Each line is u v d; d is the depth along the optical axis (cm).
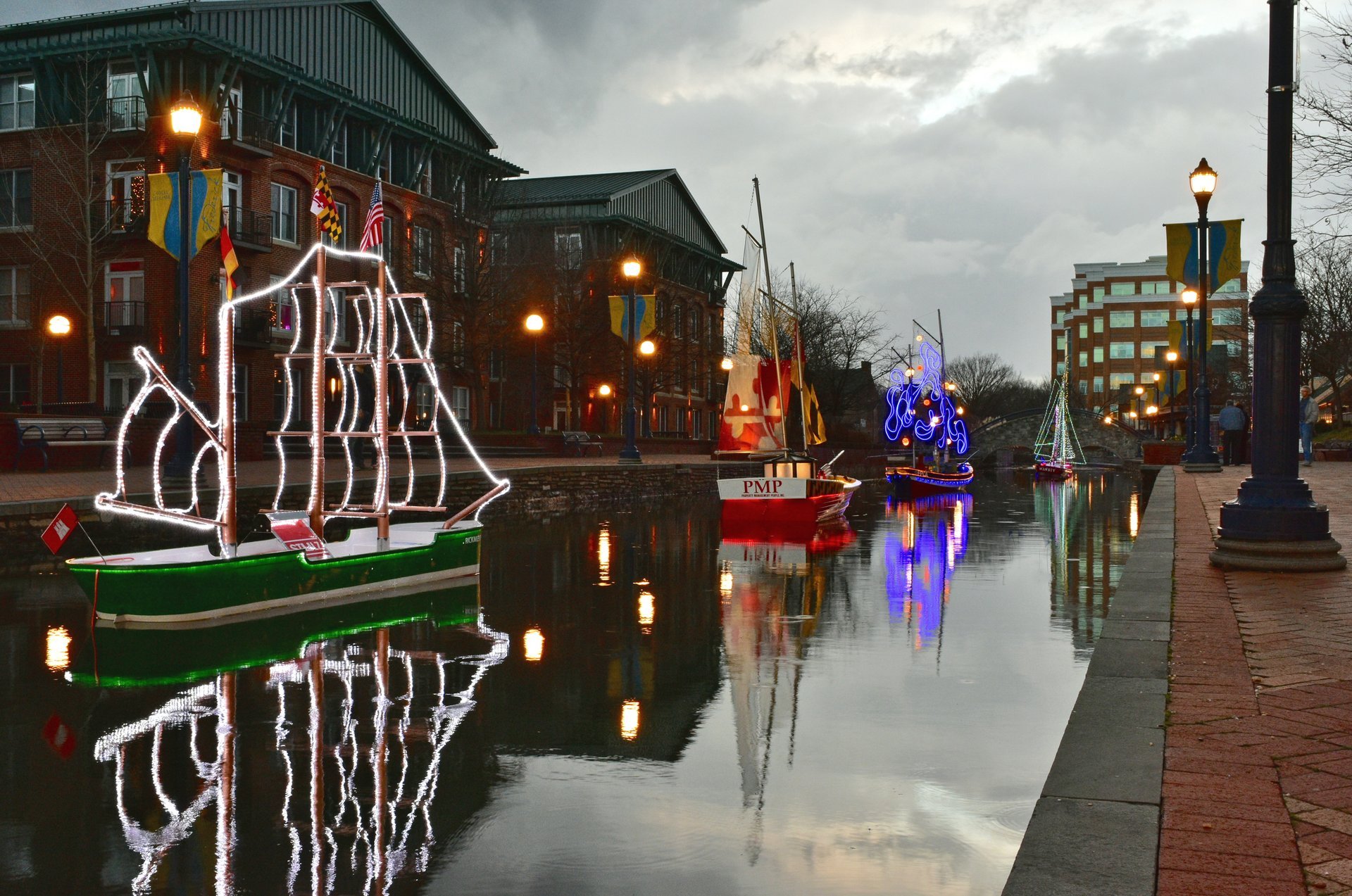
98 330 3859
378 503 1348
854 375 8981
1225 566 1088
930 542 2081
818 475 2853
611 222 6775
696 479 4316
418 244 5019
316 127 4438
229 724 701
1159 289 13750
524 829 510
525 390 6053
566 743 657
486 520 2611
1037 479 6500
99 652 930
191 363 3825
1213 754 504
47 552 1602
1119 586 983
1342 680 638
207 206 2075
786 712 730
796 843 492
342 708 743
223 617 1101
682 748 645
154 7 3966
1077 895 358
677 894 439
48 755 631
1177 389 9806
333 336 1356
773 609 1205
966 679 834
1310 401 3138
